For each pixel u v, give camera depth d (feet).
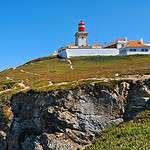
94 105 285.02
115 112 283.18
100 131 278.67
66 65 449.48
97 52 501.56
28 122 292.61
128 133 202.39
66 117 280.72
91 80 299.38
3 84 364.79
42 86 318.65
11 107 307.78
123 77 298.56
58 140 273.75
